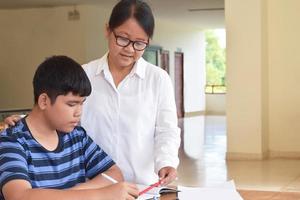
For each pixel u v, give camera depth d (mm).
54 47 9664
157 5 9977
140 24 1518
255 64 6348
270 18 6602
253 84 6363
